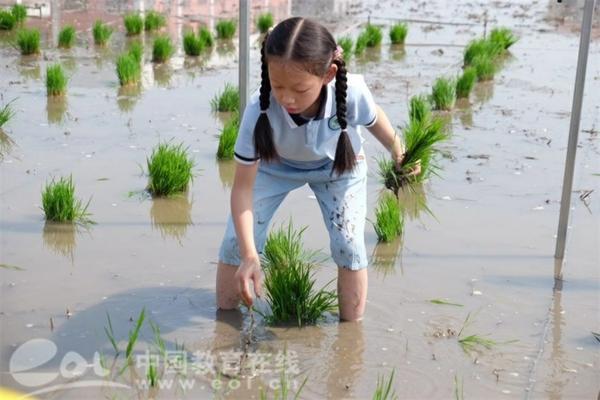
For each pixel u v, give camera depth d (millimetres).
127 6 16703
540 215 6492
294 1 18453
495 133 8781
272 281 4770
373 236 6023
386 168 7141
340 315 4730
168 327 4602
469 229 6180
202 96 10039
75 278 5172
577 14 18031
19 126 8391
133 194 6629
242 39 5766
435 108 9750
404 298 5039
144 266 5379
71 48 12703
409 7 18594
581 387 4141
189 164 6836
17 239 5719
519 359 4383
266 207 4551
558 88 11094
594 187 7176
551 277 5402
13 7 14414
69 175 6996
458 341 4543
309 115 4180
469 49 12492
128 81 10469
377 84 10938
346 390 4039
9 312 4707
